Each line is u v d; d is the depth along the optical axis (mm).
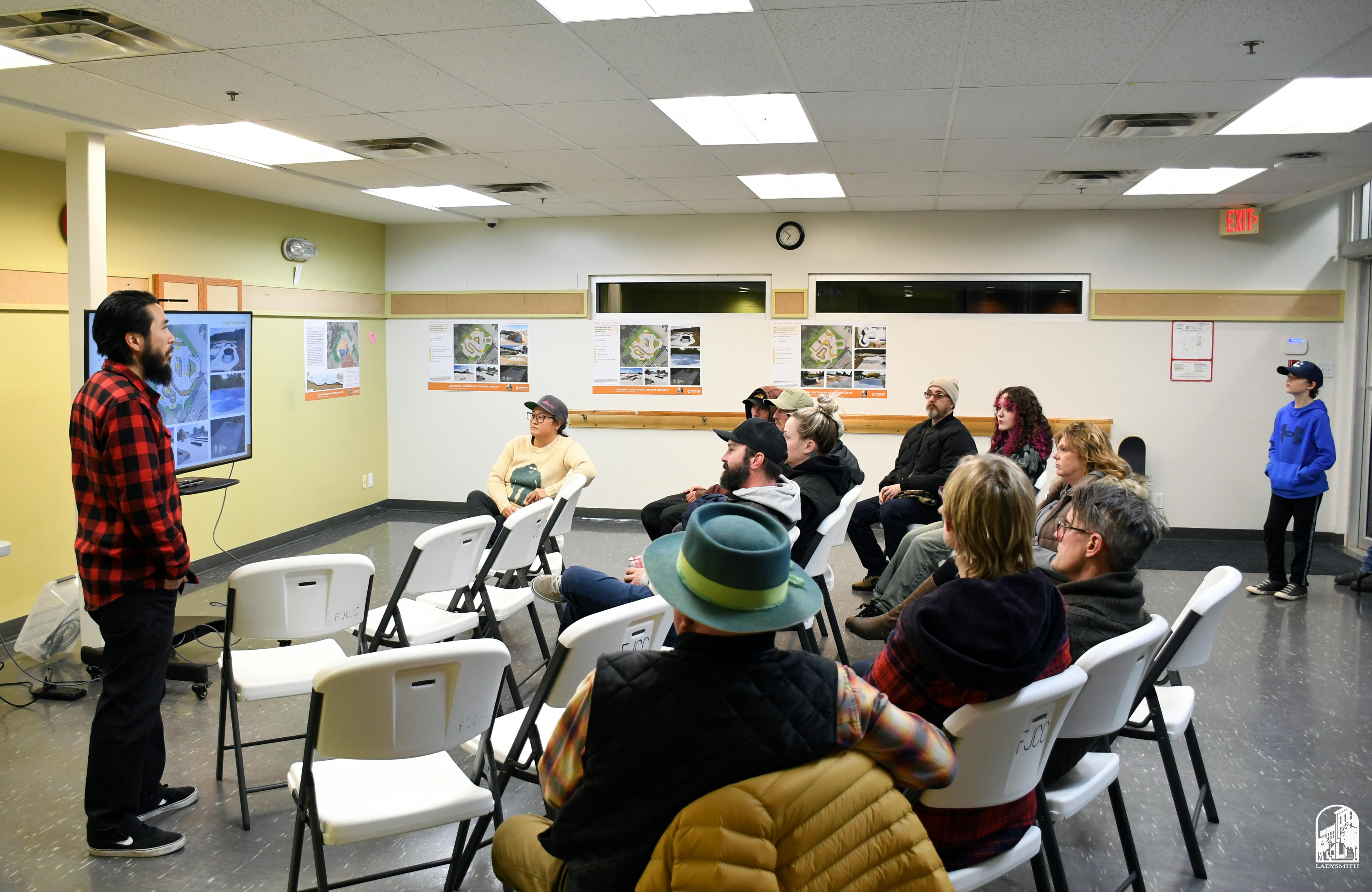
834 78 3756
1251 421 7324
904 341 7699
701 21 3100
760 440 3502
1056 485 3855
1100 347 7461
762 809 1254
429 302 8430
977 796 1858
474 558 3781
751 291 7902
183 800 3070
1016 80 3781
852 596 5672
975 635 1808
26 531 5023
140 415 2664
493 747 2543
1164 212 7289
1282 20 3072
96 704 3971
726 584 1314
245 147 5113
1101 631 2314
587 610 2844
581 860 1412
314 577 3041
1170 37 3256
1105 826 3025
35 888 2607
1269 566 5816
